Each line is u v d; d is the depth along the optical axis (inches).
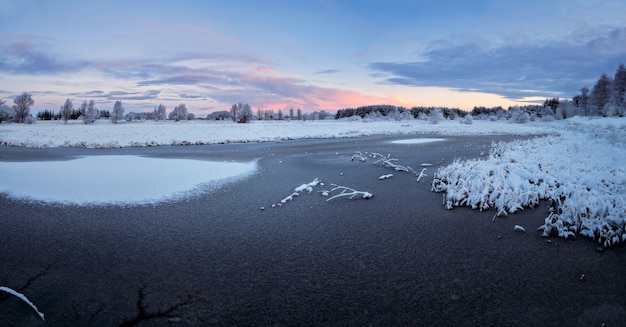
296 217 261.1
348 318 123.3
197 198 324.5
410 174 459.8
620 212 231.9
